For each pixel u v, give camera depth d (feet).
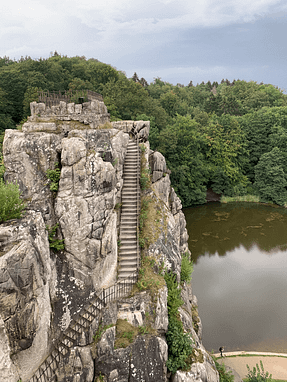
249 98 334.24
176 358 47.32
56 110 55.16
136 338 45.91
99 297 47.75
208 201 214.28
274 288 104.32
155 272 56.95
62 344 41.06
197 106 370.32
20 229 35.50
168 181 84.23
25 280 33.88
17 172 47.42
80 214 47.29
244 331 81.76
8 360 30.30
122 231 62.39
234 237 149.59
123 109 183.83
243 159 223.30
